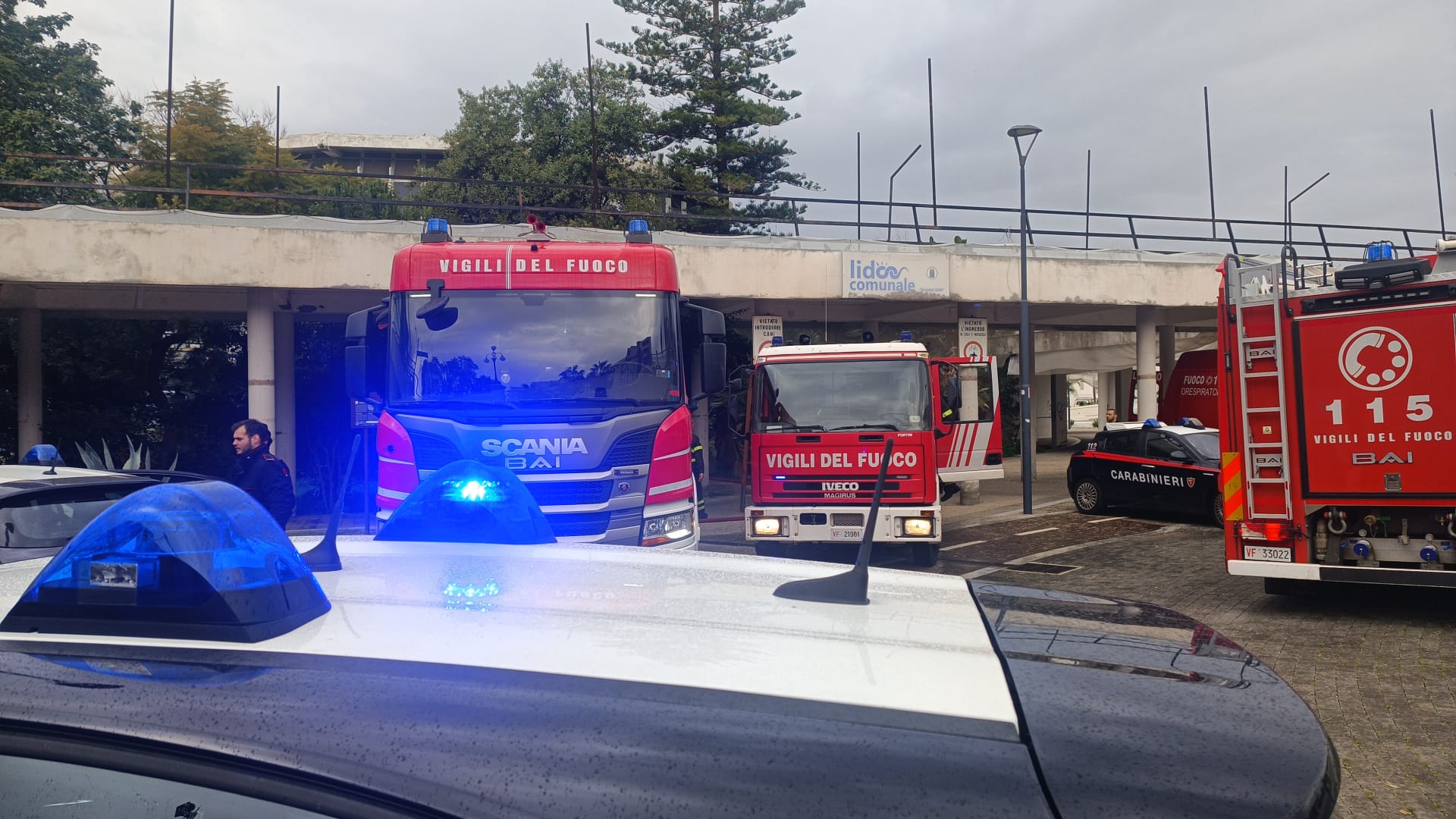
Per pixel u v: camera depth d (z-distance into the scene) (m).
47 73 25.52
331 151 46.59
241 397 26.44
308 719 1.07
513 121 35.41
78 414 23.91
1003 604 1.69
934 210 22.09
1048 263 21.22
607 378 7.66
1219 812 0.95
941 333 29.11
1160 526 16.19
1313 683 6.79
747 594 1.65
